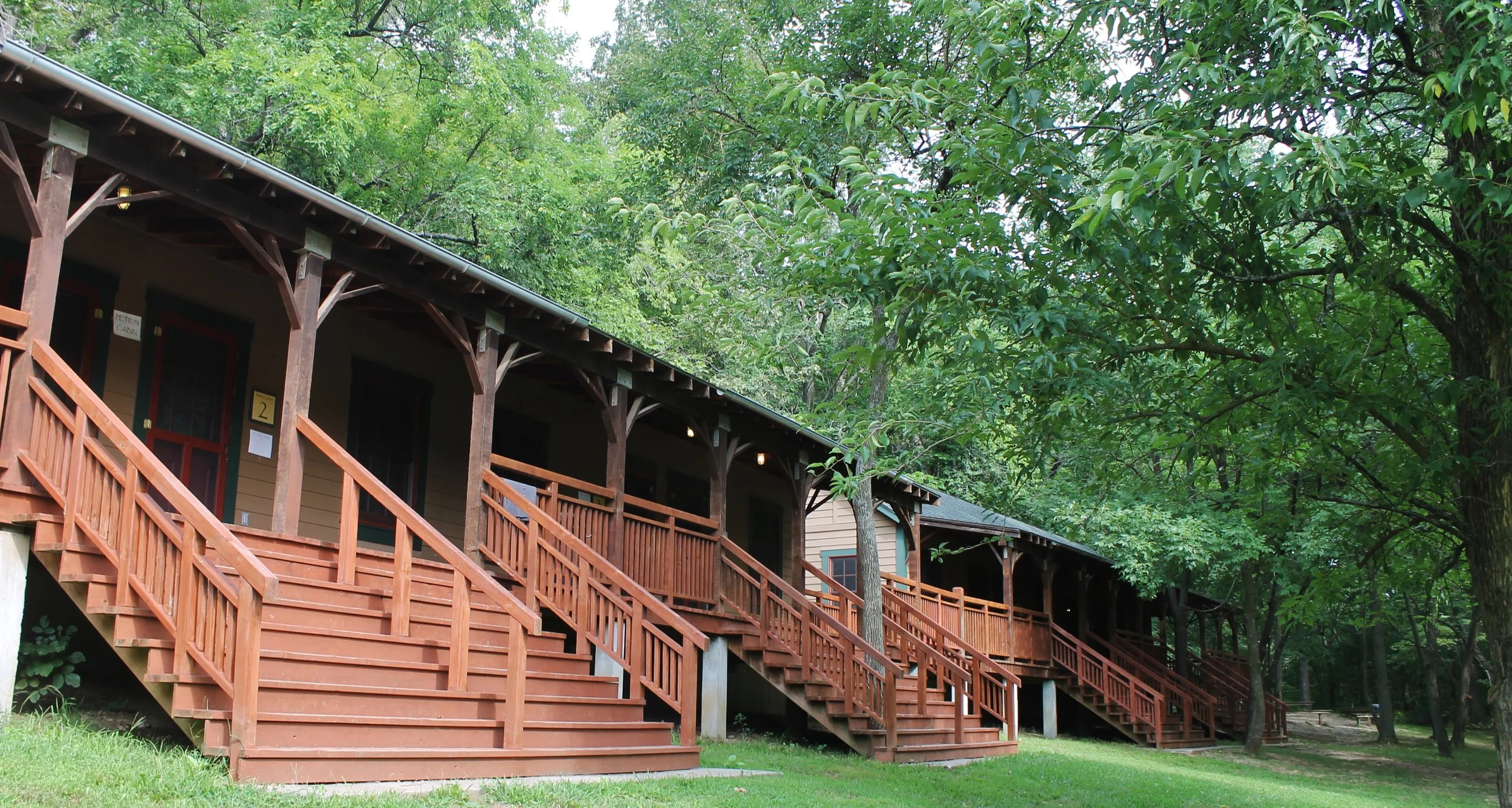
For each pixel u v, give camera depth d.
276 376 11.57
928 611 19.73
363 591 8.91
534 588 10.47
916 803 9.54
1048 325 8.21
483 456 10.88
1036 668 23.83
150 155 8.02
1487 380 8.08
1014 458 10.45
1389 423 8.77
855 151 8.79
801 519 17.19
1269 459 10.67
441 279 10.46
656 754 9.13
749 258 15.08
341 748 6.78
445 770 7.26
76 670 8.46
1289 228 8.91
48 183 7.42
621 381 12.88
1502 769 8.11
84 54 20.06
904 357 9.19
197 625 6.67
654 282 27.83
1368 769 24.39
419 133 22.92
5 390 7.25
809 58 17.42
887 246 8.61
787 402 28.56
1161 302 8.81
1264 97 7.70
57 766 5.93
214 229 10.02
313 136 19.34
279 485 8.99
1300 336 9.05
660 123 19.86
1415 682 49.75
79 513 7.10
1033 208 8.38
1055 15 8.65
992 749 15.80
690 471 18.64
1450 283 8.66
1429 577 12.68
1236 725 30.08
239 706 6.28
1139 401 9.57
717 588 14.38
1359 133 8.02
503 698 8.30
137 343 10.16
